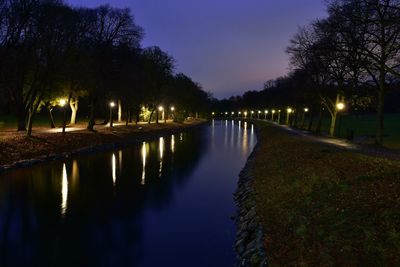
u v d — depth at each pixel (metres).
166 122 111.06
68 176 33.22
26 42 38.44
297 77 56.19
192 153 52.94
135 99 71.56
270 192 21.58
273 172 26.45
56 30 40.91
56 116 99.44
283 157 30.47
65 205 24.81
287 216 16.41
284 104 97.50
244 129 115.38
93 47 53.22
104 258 16.77
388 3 23.95
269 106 140.12
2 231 20.05
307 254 12.31
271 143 47.78
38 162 37.59
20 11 36.69
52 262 16.42
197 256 16.67
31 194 27.08
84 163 40.06
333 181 17.94
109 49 55.81
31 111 42.53
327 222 13.80
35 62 40.50
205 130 108.94
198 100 158.88
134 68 61.84
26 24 37.91
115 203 25.56
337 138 47.06
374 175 16.80
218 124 153.38
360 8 24.61
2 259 16.69
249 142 71.06
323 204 15.70
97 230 20.36
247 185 26.81
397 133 60.94
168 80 92.50
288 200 18.48
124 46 58.84
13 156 36.03
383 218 12.21
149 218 22.38
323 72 45.91
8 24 36.03
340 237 12.29
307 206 16.39
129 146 58.12
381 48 30.31
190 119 160.38
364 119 117.69
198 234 19.52
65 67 43.16
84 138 51.72
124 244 18.20
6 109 82.62
